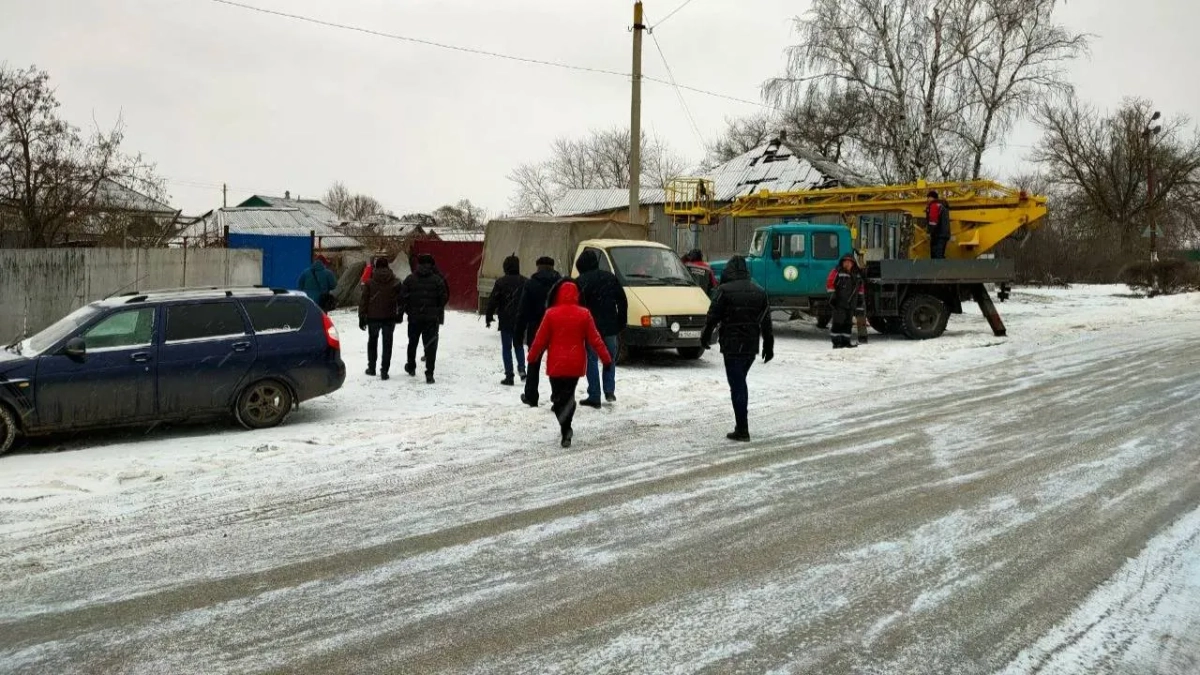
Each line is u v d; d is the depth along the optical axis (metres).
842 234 19.39
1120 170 55.66
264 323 10.35
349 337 18.44
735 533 6.20
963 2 29.62
